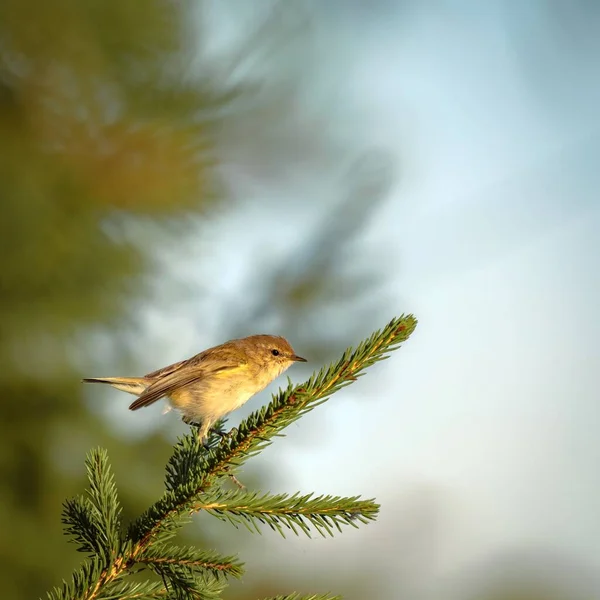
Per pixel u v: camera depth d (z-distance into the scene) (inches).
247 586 591.2
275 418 272.7
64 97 448.5
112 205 456.4
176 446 303.3
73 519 254.7
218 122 476.7
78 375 444.5
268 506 254.7
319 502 254.5
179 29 465.1
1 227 422.9
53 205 436.5
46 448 428.5
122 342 469.4
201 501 253.6
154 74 462.3
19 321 433.1
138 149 454.0
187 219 474.6
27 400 431.8
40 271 430.6
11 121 444.1
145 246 466.3
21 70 443.8
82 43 445.4
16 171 428.8
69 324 440.5
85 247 441.7
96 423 439.5
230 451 269.9
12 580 404.5
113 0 446.0
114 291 454.3
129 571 246.5
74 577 242.7
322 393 275.7
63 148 448.1
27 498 419.5
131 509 423.8
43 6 436.5
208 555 240.8
